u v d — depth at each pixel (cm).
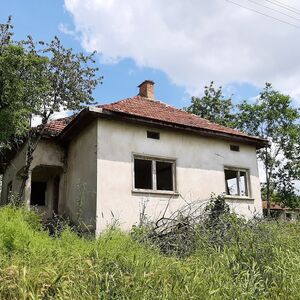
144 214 1072
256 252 624
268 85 2383
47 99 1341
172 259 591
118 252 584
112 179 1130
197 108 2709
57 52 1413
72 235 758
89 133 1206
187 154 1305
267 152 2372
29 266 506
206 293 482
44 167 1394
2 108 1127
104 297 443
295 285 535
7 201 1650
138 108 1332
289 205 2339
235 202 1364
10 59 1107
